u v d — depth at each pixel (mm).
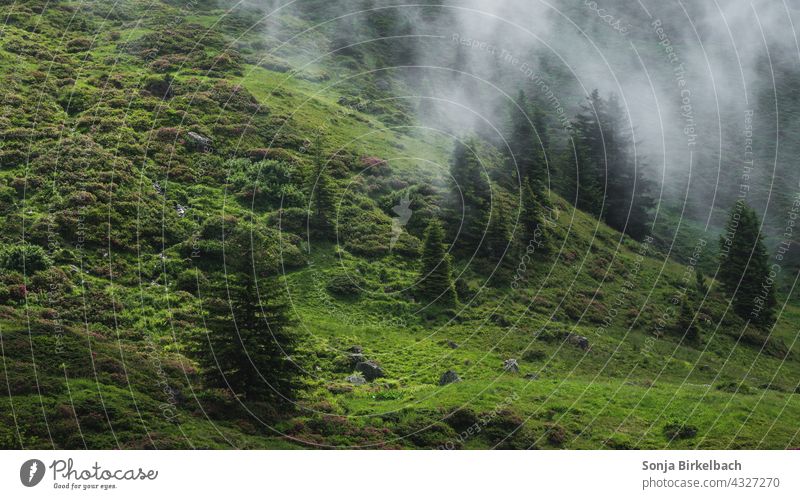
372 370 49719
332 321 57469
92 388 35594
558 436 39344
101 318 48156
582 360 57219
